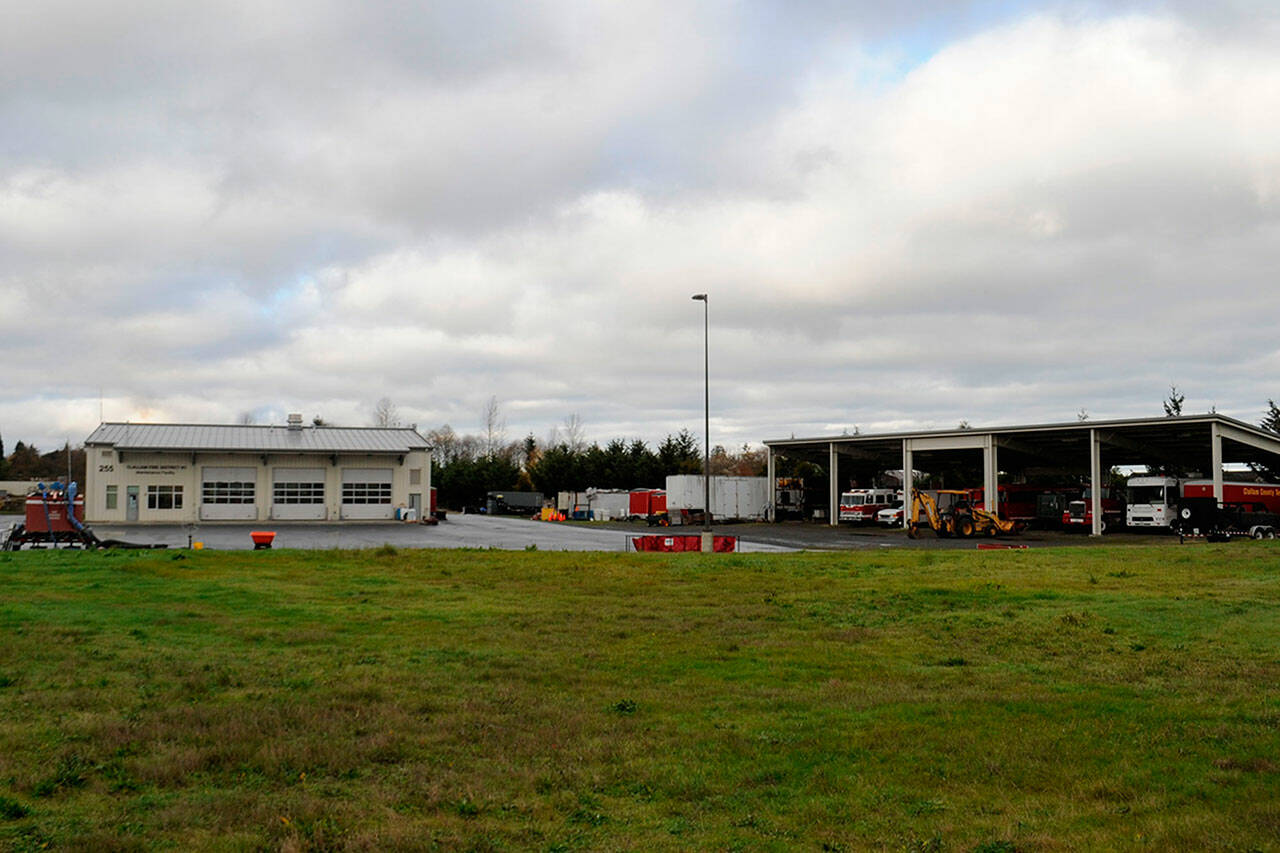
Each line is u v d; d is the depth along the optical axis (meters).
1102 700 11.68
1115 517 61.94
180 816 7.55
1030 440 63.78
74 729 10.00
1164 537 54.00
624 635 17.05
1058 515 64.31
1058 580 25.17
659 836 7.41
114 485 62.19
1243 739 9.70
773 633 17.25
